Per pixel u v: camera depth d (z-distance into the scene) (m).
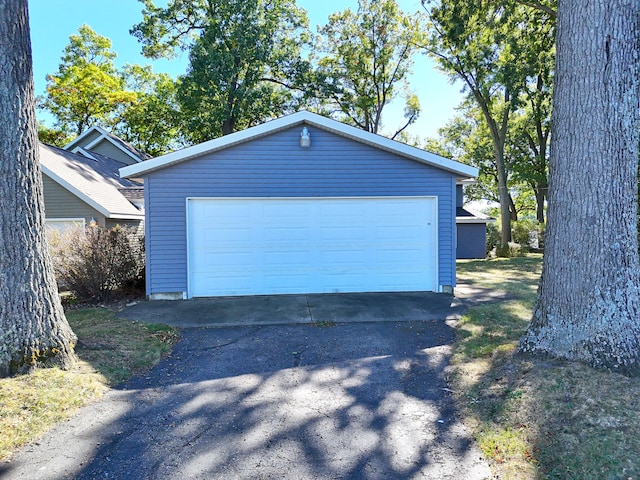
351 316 6.31
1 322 3.48
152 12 19.34
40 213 3.81
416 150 7.90
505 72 15.01
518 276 11.23
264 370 4.20
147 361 4.38
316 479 2.37
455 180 8.25
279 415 3.19
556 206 3.76
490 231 21.36
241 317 6.30
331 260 8.08
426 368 4.20
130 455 2.62
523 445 2.62
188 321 6.10
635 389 2.97
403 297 7.67
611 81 3.52
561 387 3.12
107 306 7.27
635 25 3.54
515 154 24.52
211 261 7.85
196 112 19.41
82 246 7.46
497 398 3.26
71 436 2.85
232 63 18.12
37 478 2.37
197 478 2.38
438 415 3.18
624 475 2.21
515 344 4.39
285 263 8.00
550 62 14.83
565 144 3.71
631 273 3.48
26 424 2.89
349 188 8.03
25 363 3.53
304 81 20.56
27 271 3.63
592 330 3.46
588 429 2.62
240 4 18.05
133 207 12.98
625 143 3.52
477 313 6.30
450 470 2.44
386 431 2.93
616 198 3.50
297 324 5.94
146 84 27.70
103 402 3.41
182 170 7.71
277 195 7.91
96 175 13.24
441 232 8.20
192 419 3.13
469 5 12.85
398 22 20.56
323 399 3.49
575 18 3.66
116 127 25.89
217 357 4.60
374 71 21.38
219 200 7.83
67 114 24.42
